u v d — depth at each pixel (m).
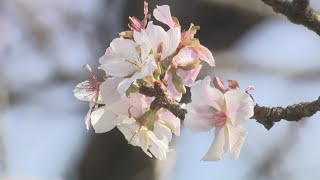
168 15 0.48
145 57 0.46
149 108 0.47
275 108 0.45
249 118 0.44
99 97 0.47
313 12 0.45
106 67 0.46
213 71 0.87
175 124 0.48
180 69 0.47
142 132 0.47
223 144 0.45
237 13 0.90
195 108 0.45
